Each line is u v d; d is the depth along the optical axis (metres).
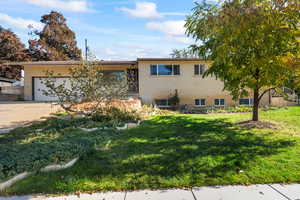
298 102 14.42
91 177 3.12
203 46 7.18
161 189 2.81
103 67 15.86
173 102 14.17
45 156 3.56
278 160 3.66
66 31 31.02
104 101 8.14
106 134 5.52
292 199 2.55
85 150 4.06
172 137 5.34
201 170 3.31
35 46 26.25
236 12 5.40
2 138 5.13
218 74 7.27
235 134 5.59
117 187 2.85
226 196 2.63
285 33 5.57
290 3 5.41
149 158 3.84
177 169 3.36
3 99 16.06
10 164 3.14
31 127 6.50
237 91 7.32
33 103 13.29
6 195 2.69
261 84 6.50
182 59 14.47
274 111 11.02
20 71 24.34
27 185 2.89
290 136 5.36
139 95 14.51
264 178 3.04
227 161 3.64
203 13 6.32
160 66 14.62
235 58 6.20
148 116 9.03
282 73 5.95
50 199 2.61
